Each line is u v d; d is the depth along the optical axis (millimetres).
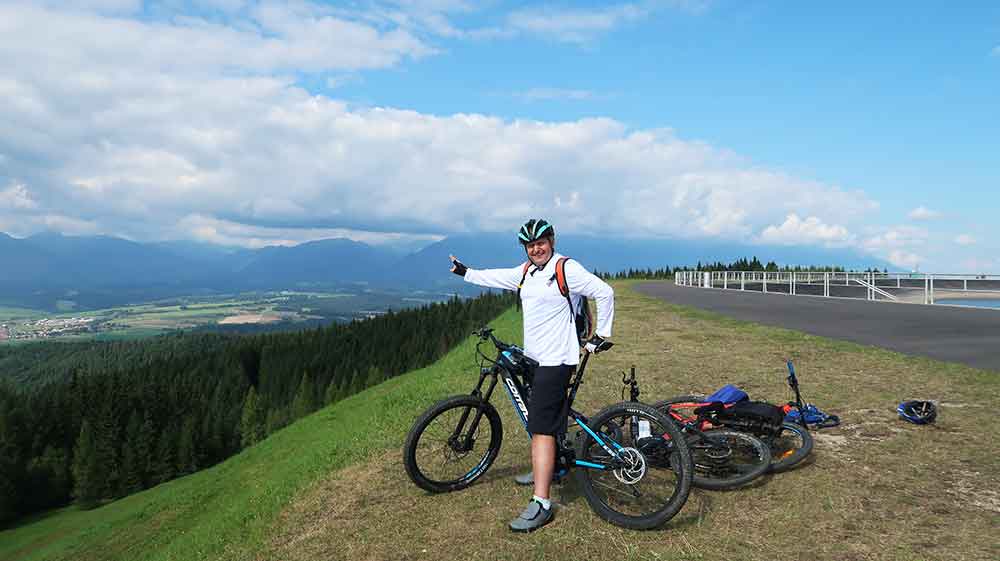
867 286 31141
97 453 84062
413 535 4238
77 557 30594
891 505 4398
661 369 10039
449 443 5016
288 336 181125
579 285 4129
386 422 7887
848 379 8812
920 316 18375
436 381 11102
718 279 56906
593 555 3799
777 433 5098
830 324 16344
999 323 15914
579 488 4922
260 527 4832
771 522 4176
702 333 14961
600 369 10156
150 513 37094
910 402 6535
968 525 4047
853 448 5656
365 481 5430
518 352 4617
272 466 26188
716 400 5293
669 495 4621
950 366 9461
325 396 116500
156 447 91562
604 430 4695
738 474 4785
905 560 3609
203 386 138750
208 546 5074
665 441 4512
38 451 96688
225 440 101438
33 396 116125
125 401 108188
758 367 9984
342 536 4340
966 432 6051
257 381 155125
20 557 51188
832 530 4035
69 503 84062
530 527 4145
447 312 160375
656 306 25438
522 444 6254
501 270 4648
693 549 3820
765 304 26016
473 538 4113
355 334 164125
